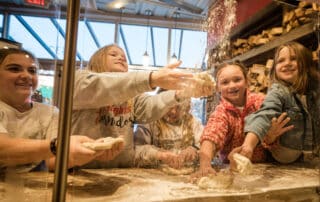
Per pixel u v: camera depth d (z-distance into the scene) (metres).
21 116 0.56
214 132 0.78
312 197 0.68
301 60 0.93
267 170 0.84
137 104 0.90
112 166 0.80
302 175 0.79
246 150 0.75
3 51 0.61
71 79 0.43
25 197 0.45
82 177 0.65
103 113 0.77
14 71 0.59
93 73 0.71
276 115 0.86
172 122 0.88
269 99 0.89
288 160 0.96
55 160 0.44
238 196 0.58
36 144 0.49
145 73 0.70
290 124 0.91
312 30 0.99
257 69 1.09
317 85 0.90
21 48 0.64
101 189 0.56
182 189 0.58
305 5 1.02
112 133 0.77
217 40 0.93
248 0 1.25
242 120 0.83
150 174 0.72
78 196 0.51
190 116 0.87
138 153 0.83
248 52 1.16
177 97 0.83
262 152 0.97
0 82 0.58
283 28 1.27
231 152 0.74
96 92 0.68
